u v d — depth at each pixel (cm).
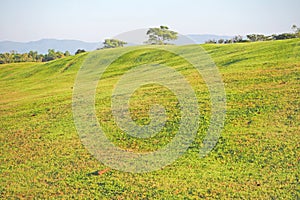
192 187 1082
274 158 1198
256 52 3141
